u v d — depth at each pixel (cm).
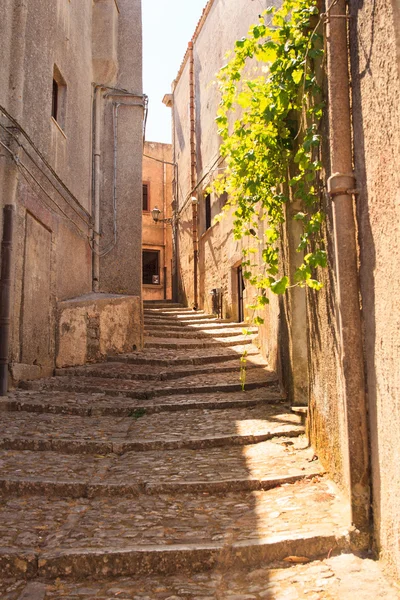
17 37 668
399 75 245
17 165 642
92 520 349
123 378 760
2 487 391
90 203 1034
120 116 1127
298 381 590
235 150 543
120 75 1134
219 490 392
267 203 588
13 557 299
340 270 319
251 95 517
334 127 326
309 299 463
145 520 348
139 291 1082
